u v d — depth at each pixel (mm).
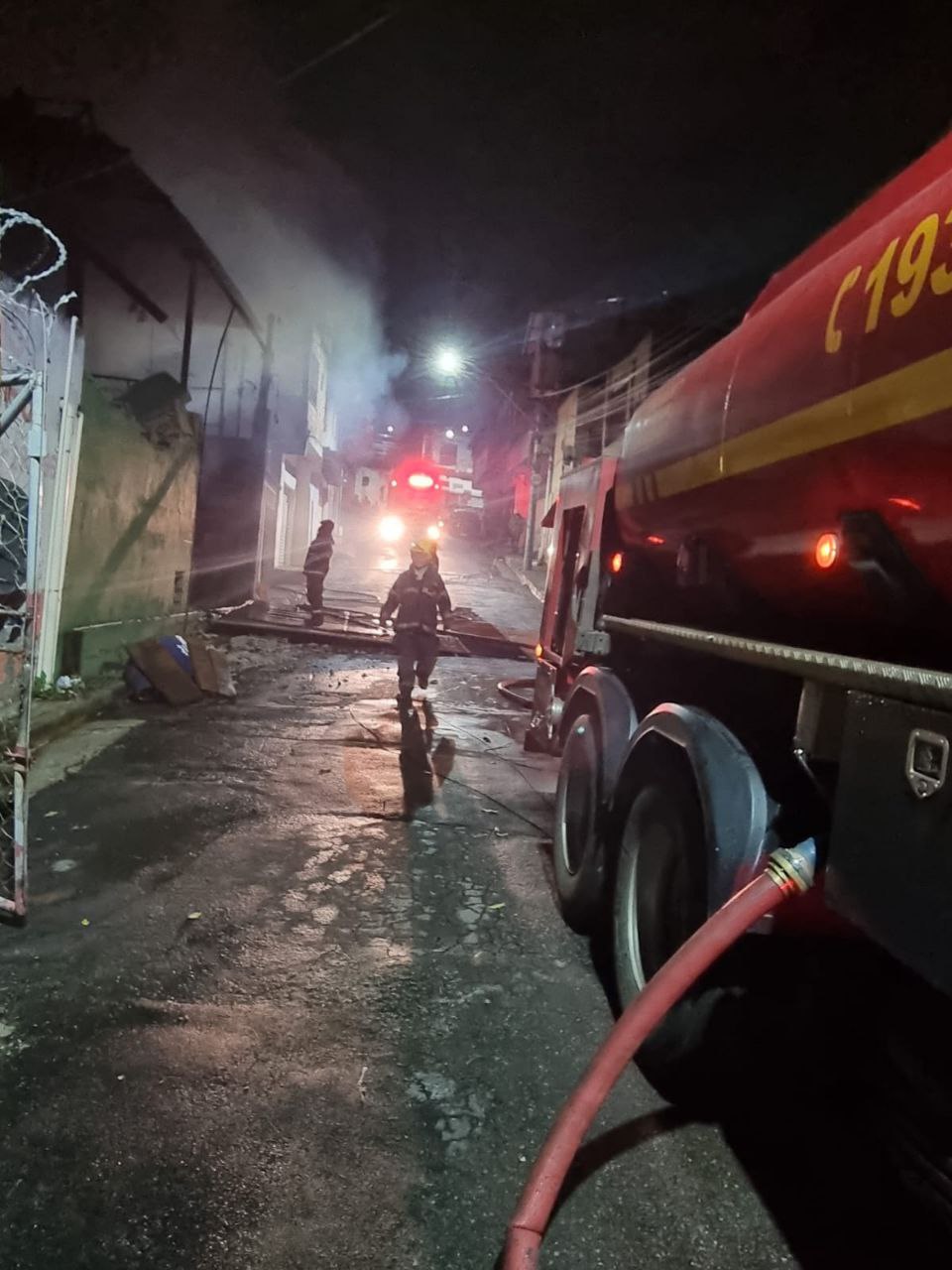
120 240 13352
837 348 2473
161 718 8031
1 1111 2672
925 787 1877
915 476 2164
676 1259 2314
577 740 4598
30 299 7113
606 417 20047
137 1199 2373
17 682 7359
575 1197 2508
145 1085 2838
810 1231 2438
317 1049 3117
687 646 3453
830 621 2977
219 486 17250
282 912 4207
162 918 4059
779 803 2656
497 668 12492
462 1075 3025
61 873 4484
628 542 4727
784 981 2607
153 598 10852
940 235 2135
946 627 2367
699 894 2869
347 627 14641
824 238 3029
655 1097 2984
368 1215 2375
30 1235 2230
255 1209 2367
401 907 4371
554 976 3768
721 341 3600
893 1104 2529
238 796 5934
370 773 6750
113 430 9094
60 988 3396
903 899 1917
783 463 2740
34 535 3924
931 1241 2428
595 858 4027
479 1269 2225
